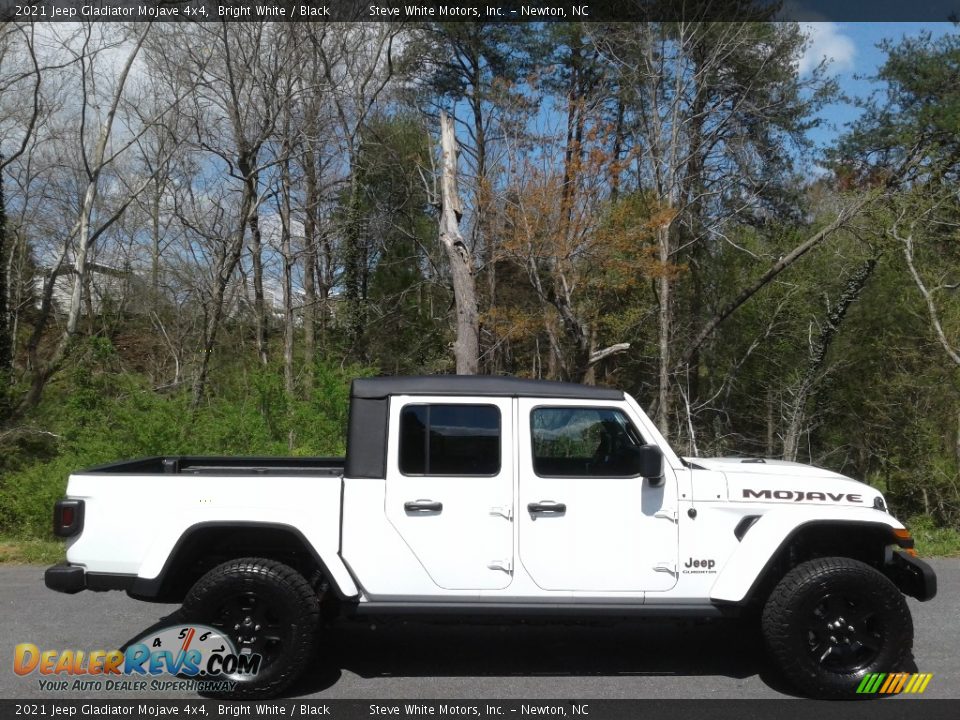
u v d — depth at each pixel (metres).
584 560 5.05
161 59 22.62
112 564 5.07
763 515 5.13
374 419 5.14
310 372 15.59
